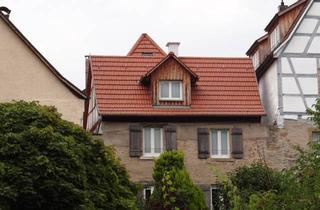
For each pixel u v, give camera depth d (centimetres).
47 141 1884
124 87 3416
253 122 3375
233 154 3331
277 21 3588
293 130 3362
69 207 1867
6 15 2956
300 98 3384
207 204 3259
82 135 2052
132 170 3266
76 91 2872
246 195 2016
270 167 3281
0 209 1762
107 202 1997
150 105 3353
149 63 3556
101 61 3538
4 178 1811
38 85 2844
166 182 2756
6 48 2838
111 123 3294
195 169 3306
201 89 3459
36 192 1827
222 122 3366
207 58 3625
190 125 3350
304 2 3566
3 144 1864
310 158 1573
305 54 3422
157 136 3331
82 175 1908
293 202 1505
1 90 2808
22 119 1962
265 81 3591
